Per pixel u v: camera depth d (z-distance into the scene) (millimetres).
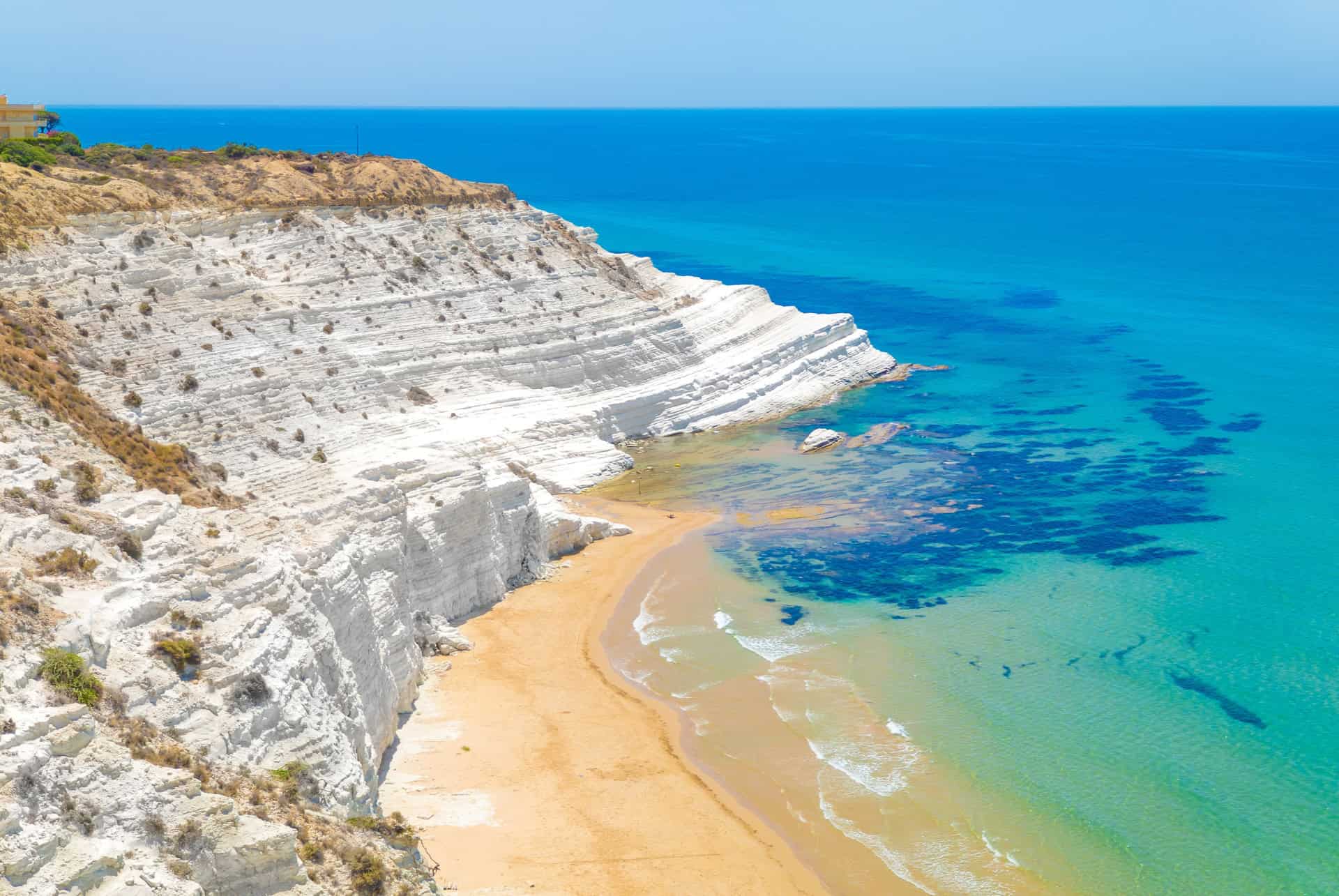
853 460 101562
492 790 53312
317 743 42906
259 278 92312
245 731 40562
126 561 44375
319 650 48344
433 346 97812
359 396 86688
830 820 52000
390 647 59062
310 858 36750
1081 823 51281
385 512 63469
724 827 51406
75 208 79375
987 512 87938
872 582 76000
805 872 48625
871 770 55562
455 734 57969
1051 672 63750
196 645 41750
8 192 75938
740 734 58781
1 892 29266
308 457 73125
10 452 48969
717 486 95500
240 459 69812
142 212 83000
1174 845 49750
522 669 65125
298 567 52375
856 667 65062
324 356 86562
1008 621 69812
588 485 94812
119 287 75750
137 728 37094
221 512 54062
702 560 80250
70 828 31750
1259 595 72250
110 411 65250
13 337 64625
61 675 36250
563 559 80562
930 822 51750
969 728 58688
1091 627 68750
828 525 86375
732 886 47562
